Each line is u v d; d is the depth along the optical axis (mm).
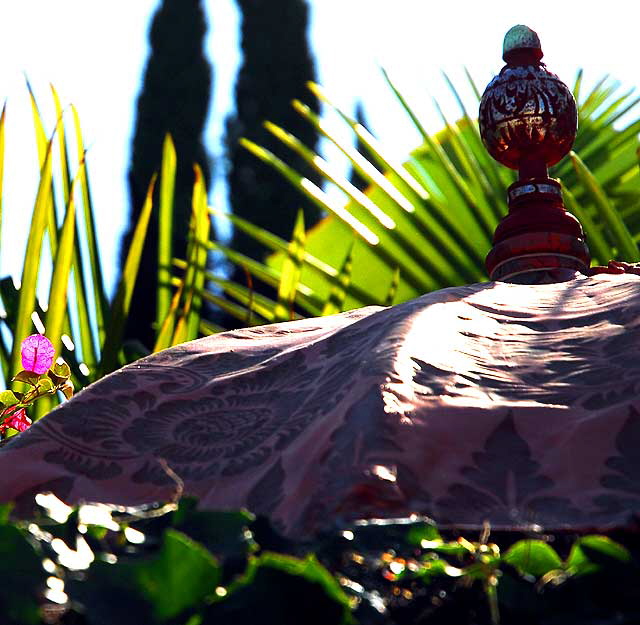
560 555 2037
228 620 1326
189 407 2395
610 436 2260
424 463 2236
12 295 3174
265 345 2488
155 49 17125
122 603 1347
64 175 3348
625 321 2393
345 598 1341
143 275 13078
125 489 2322
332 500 2178
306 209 16281
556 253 2777
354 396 2289
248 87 17547
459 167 5695
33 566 1366
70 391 2773
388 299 3682
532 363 2354
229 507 2270
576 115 2869
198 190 3432
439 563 1624
